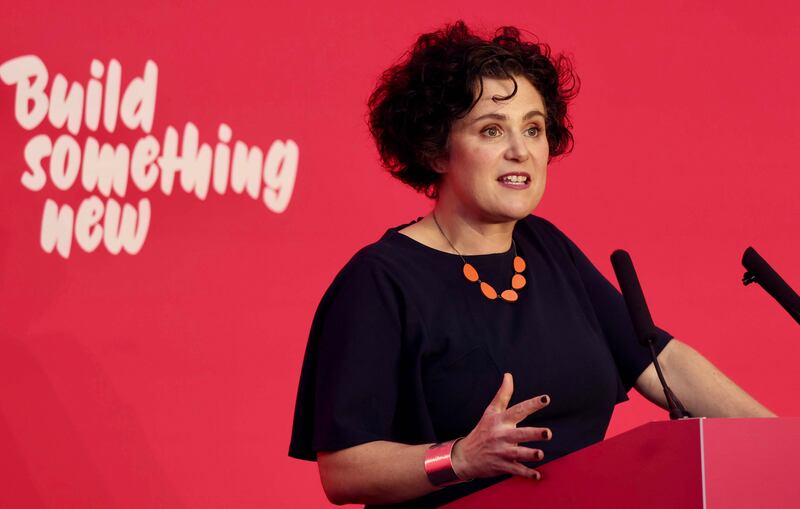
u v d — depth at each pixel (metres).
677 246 9.29
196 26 8.25
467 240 5.07
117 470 7.80
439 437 4.79
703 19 9.55
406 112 5.10
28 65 7.74
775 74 9.66
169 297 8.04
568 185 9.12
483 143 4.94
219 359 8.14
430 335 4.77
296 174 8.47
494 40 5.20
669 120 9.41
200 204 8.17
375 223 8.67
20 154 7.69
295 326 8.38
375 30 8.77
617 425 9.13
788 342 9.40
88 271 7.84
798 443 3.45
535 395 4.80
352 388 4.64
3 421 7.57
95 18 7.95
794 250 9.51
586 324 5.15
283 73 8.49
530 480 3.91
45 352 7.69
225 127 8.28
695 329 9.23
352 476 4.46
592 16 9.32
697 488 3.38
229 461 8.10
